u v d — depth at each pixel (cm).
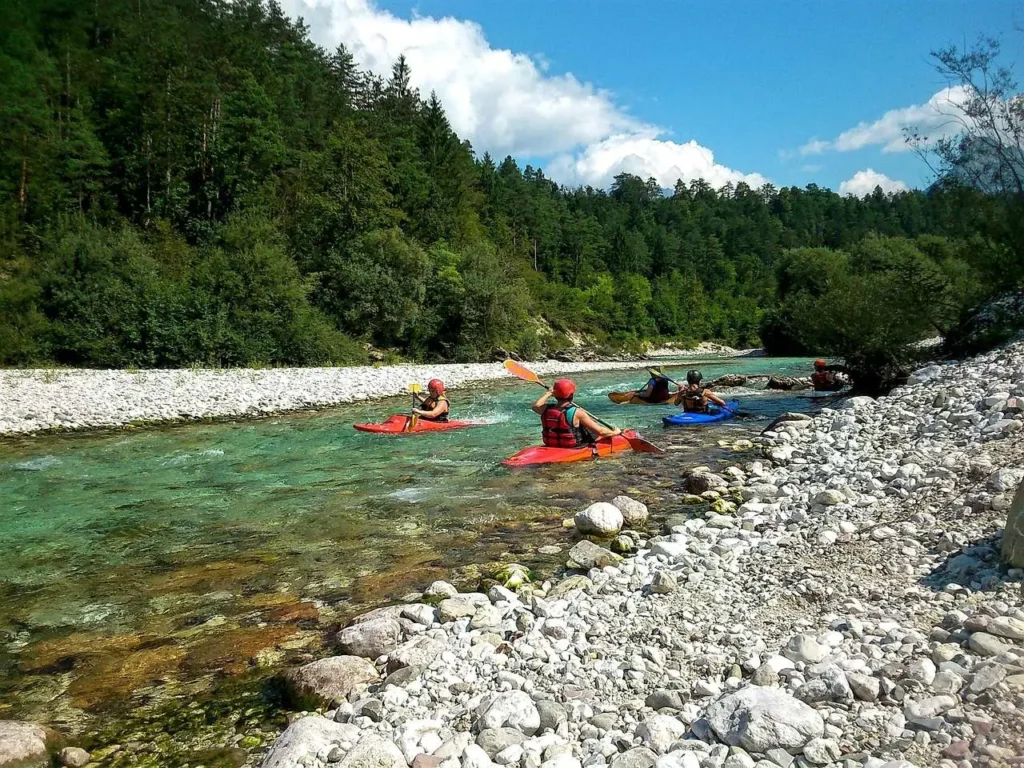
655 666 342
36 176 3350
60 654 433
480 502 777
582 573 533
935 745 240
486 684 345
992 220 1488
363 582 542
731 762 246
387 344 3891
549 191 13012
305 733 301
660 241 10638
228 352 2794
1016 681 267
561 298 6625
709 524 611
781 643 348
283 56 6034
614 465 948
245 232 3378
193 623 476
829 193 18750
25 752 311
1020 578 371
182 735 337
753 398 1741
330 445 1189
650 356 5847
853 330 1524
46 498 846
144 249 3023
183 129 4134
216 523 726
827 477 707
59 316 2642
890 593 391
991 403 794
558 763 264
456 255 4478
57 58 4231
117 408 1568
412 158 5625
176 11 5553
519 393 2217
